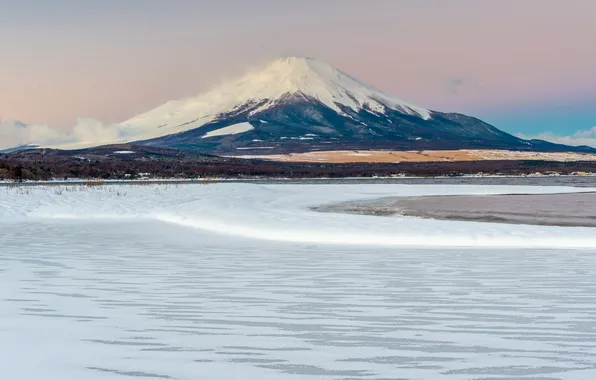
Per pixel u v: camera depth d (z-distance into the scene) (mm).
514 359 6438
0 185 52219
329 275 12398
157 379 5816
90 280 11727
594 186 73250
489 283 11344
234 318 8430
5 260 14773
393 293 10336
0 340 7203
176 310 8953
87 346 6945
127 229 23688
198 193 44125
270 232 21781
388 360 6422
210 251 16797
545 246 18375
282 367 6188
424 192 56188
